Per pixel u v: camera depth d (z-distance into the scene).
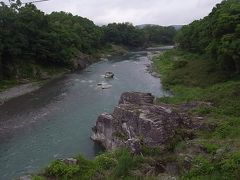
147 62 105.44
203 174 20.62
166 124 28.33
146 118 29.27
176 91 56.56
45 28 90.94
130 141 27.08
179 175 21.67
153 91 59.56
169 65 85.69
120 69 90.75
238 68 52.97
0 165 31.14
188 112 33.72
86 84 68.94
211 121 30.02
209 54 61.34
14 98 58.31
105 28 168.38
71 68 91.00
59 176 22.20
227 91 39.72
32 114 47.69
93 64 105.50
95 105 51.12
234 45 50.09
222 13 58.50
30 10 85.69
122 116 32.72
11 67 72.69
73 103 52.97
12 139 37.84
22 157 32.84
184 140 27.27
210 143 24.94
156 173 22.61
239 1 73.69
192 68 66.31
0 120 45.19
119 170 21.78
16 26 76.06
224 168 20.27
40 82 73.88
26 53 78.62
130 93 39.66
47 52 83.62
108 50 143.75
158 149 26.30
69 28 116.50
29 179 22.11
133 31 182.38
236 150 22.45
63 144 35.94
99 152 33.28
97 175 22.06
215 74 57.81
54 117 45.66
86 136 38.12
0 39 69.00
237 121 29.34
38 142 36.69
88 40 125.06
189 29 103.62
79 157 23.98
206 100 38.66
